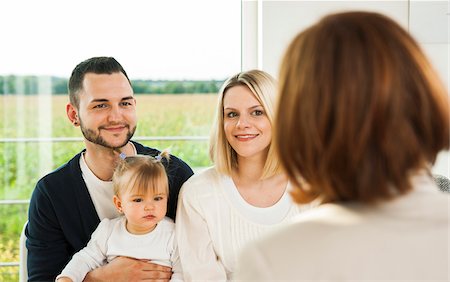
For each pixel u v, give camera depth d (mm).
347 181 688
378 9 2229
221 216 1775
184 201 1790
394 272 657
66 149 2295
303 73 701
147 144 2285
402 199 688
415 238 667
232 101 1741
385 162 667
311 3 2197
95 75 1884
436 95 685
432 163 715
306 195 771
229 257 1767
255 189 1800
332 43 695
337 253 671
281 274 681
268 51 2195
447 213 679
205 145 2311
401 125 661
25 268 1936
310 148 694
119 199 1817
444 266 655
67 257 1893
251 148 1725
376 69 666
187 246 1779
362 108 663
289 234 702
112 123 1889
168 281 1820
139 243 1815
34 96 2268
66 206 1875
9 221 2287
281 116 726
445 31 2225
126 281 1784
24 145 2277
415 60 685
